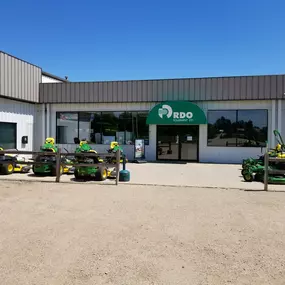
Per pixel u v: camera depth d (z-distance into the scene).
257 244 4.69
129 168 14.43
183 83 17.28
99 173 10.23
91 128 18.97
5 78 15.97
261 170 10.52
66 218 5.93
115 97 18.16
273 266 3.94
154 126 18.17
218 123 17.30
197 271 3.79
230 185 9.80
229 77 16.69
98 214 6.23
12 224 5.53
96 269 3.81
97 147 18.88
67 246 4.53
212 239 4.88
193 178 11.37
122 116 18.55
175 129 18.00
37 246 4.52
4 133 16.64
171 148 18.06
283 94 16.09
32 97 18.41
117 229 5.30
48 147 11.81
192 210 6.61
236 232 5.22
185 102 16.72
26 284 3.44
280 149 11.73
